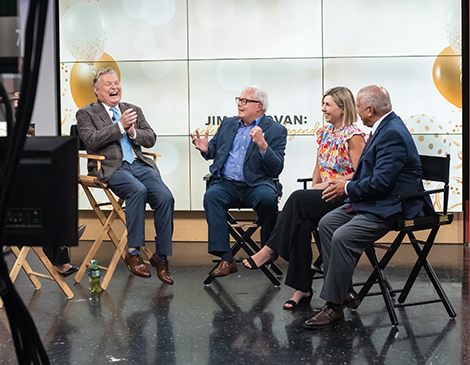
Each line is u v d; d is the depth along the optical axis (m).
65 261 3.52
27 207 0.79
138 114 3.89
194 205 4.86
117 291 3.30
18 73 0.70
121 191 3.45
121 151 3.60
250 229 3.48
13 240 0.79
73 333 2.52
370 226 2.53
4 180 0.63
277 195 3.55
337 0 4.66
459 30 4.58
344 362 2.11
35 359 0.81
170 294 3.22
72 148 0.81
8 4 0.69
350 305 2.72
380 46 4.66
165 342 2.38
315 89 4.73
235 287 3.39
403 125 2.64
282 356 2.19
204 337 2.44
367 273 3.69
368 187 2.54
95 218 4.94
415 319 2.67
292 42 4.71
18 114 0.61
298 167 4.79
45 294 3.24
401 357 2.15
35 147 0.79
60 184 0.79
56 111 4.88
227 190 3.56
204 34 4.75
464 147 4.65
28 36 0.59
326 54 4.70
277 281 3.41
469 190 4.64
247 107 3.62
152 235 4.96
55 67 4.85
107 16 4.79
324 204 2.86
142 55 4.79
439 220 2.65
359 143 3.04
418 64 4.64
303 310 2.86
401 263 3.99
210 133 4.80
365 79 4.69
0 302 2.99
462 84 4.64
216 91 4.78
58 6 4.80
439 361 2.10
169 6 4.75
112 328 2.59
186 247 4.72
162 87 4.81
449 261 4.04
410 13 4.62
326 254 2.71
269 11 4.70
